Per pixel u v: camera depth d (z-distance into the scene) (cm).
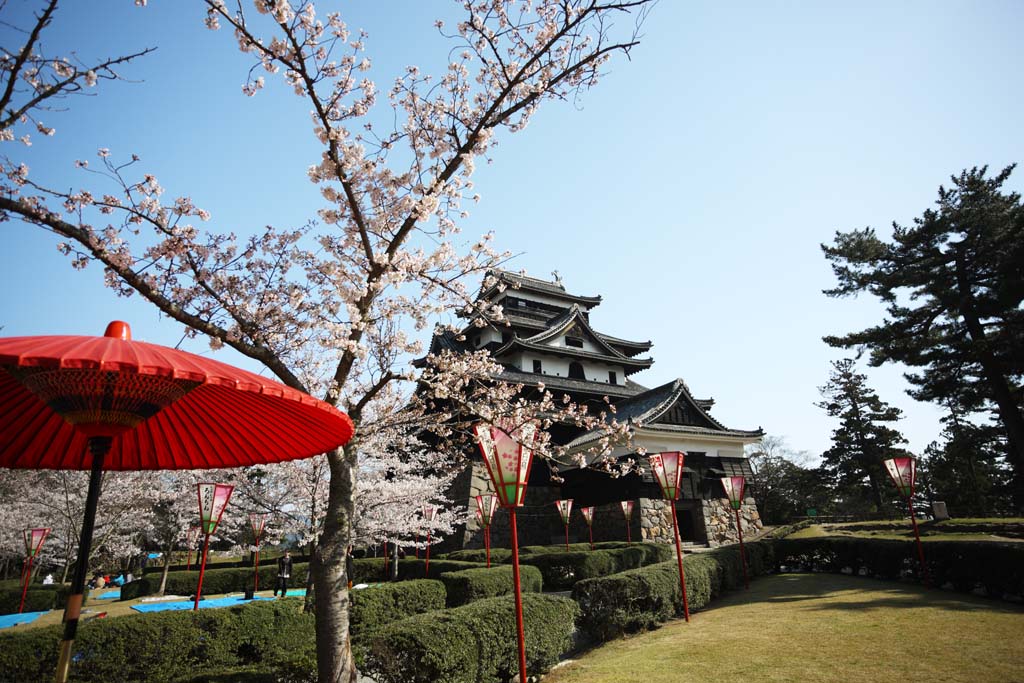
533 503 2578
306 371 1049
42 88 450
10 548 2223
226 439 418
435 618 634
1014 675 554
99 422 315
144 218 552
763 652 699
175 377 257
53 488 1830
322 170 559
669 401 2539
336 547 547
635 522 2242
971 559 1060
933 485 3484
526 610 709
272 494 1382
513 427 813
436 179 643
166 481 1773
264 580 2286
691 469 2473
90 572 2762
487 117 662
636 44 688
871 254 2520
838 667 613
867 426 3897
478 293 814
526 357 3039
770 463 4459
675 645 789
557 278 3988
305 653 710
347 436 385
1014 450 2884
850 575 1423
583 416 1077
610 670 697
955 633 725
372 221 635
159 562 3744
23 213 453
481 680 625
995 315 2341
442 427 868
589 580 956
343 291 593
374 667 587
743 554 1394
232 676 599
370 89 590
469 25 671
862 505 4291
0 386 341
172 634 886
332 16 562
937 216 2425
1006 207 2289
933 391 2514
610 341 3659
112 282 560
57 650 785
